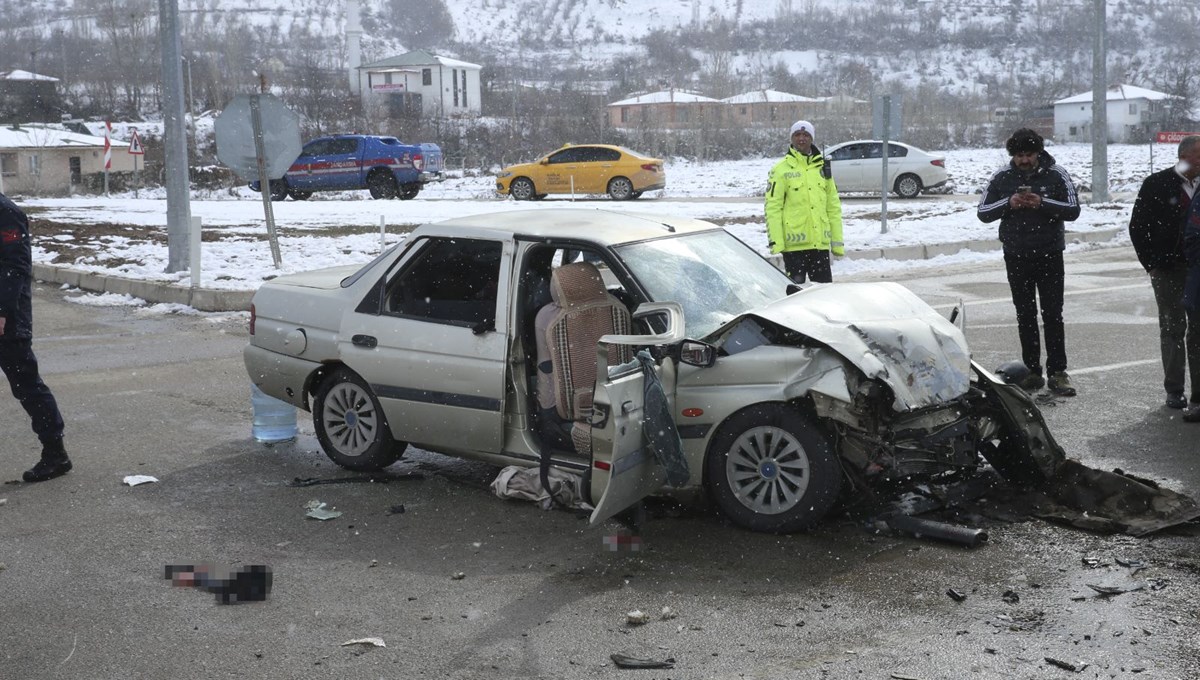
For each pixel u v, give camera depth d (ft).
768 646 15.44
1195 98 314.14
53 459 24.56
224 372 35.86
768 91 269.23
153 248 63.67
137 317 47.01
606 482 18.39
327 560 19.31
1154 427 26.40
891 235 66.39
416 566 18.92
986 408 21.06
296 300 25.36
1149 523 19.40
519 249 21.89
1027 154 29.48
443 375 22.39
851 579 17.70
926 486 21.62
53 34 512.22
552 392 21.31
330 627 16.49
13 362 23.82
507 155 203.82
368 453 24.17
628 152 108.88
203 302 48.39
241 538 20.52
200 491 23.48
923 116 234.17
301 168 116.26
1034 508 20.49
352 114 265.95
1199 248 25.84
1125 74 583.17
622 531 20.13
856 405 19.11
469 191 132.77
